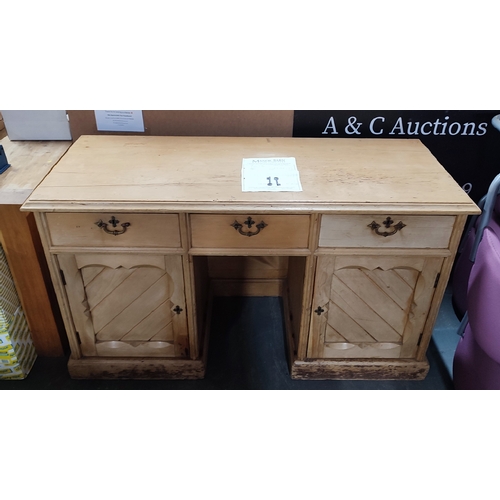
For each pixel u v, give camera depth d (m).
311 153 1.65
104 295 1.56
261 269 2.12
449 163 1.94
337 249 1.44
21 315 1.71
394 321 1.63
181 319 1.61
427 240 1.42
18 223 1.52
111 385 1.73
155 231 1.40
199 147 1.68
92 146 1.67
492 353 1.43
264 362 1.84
